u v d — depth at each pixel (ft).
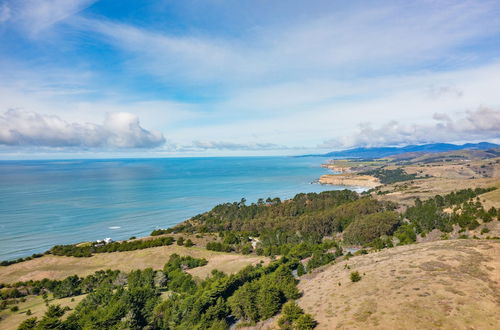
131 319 163.94
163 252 377.30
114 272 289.74
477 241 203.41
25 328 161.27
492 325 101.96
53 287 265.75
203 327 159.53
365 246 356.79
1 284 287.69
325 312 136.05
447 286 133.08
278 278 202.90
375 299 134.00
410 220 440.86
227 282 204.54
